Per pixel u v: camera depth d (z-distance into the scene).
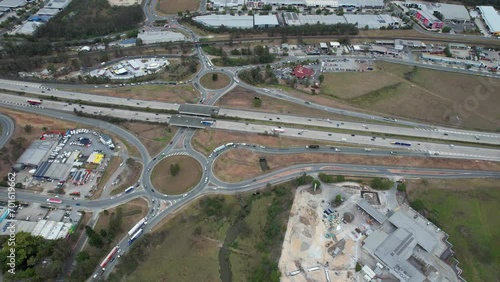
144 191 153.25
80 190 152.38
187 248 136.12
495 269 132.25
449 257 134.88
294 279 126.50
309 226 143.25
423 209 151.12
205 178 159.62
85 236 136.50
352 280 126.69
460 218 148.50
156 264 130.50
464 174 165.12
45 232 134.75
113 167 162.88
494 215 149.75
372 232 139.88
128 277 126.12
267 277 126.06
